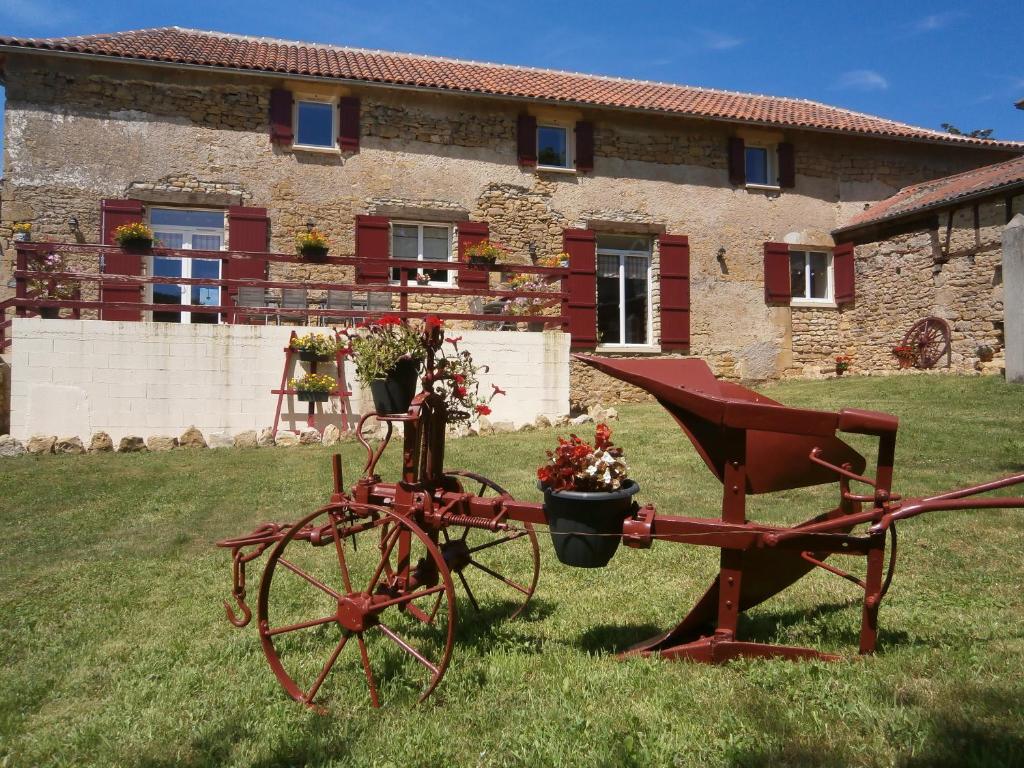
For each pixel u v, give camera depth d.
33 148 11.23
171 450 8.88
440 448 3.43
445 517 3.12
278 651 3.30
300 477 7.23
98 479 7.30
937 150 15.59
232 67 11.74
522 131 13.41
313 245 10.90
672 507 5.66
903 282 13.78
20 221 11.12
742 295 14.54
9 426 9.13
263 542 3.25
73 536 5.43
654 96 14.94
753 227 14.66
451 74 13.84
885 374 13.38
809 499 5.92
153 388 9.30
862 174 15.30
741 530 2.83
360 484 3.32
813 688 2.62
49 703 2.88
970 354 12.37
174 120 11.83
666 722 2.43
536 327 12.60
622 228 13.88
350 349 3.41
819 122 14.67
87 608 3.92
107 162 11.52
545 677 2.87
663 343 13.91
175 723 2.63
